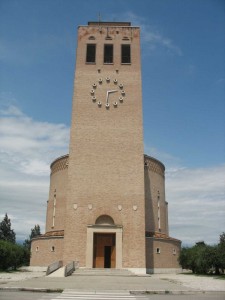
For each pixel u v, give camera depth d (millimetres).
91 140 46438
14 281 27516
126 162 45656
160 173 57531
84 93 48844
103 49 51844
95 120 47469
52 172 58500
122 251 41750
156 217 53594
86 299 18344
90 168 45156
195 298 19188
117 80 49781
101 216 43594
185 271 55625
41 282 26672
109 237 43500
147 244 46938
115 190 44375
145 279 31969
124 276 35062
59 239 47406
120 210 43531
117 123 47469
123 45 52312
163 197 57188
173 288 23453
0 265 45031
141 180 44906
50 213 55531
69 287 23312
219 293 21781
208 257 44625
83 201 43688
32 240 52688
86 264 40969
